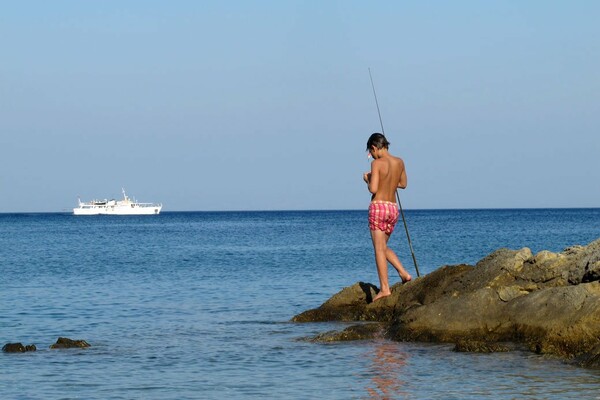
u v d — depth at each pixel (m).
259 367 13.56
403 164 18.33
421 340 15.27
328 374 12.86
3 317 21.11
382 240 18.28
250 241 74.62
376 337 15.89
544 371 12.59
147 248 63.88
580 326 13.52
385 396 11.38
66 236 93.44
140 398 11.58
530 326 14.36
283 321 19.41
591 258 15.16
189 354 14.94
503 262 16.36
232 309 22.34
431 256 46.16
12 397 11.72
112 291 28.03
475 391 11.52
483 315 15.11
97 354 15.08
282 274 34.84
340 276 33.28
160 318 20.56
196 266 41.44
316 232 98.44
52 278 34.56
